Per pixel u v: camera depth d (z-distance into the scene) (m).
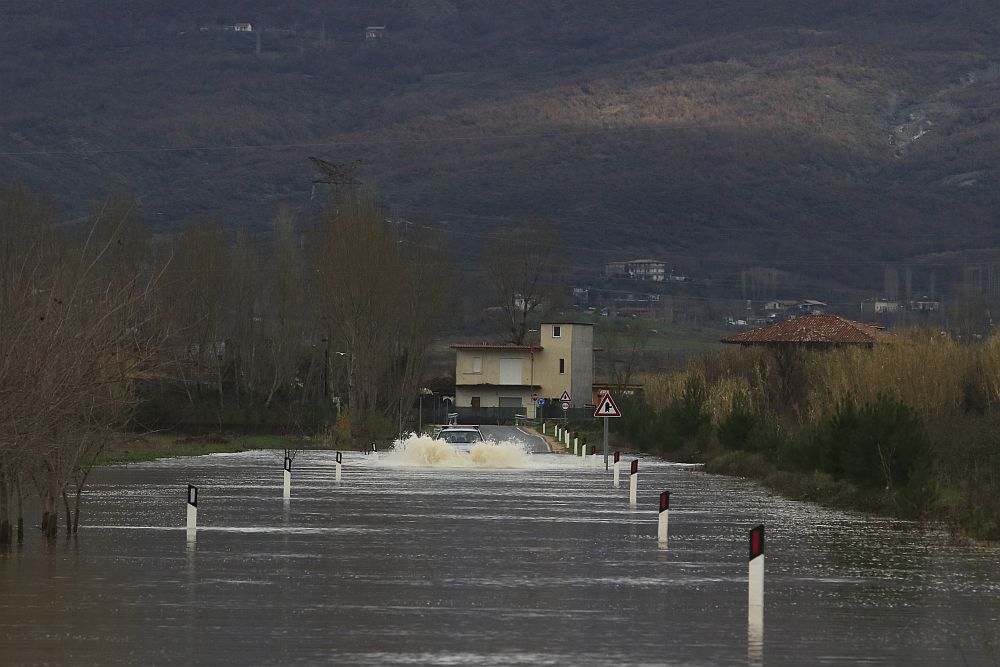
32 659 47.50
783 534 94.56
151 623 54.94
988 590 67.19
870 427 119.69
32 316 74.38
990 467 128.62
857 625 56.53
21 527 83.56
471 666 46.84
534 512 109.12
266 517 102.38
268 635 52.47
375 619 56.38
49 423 75.94
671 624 56.00
